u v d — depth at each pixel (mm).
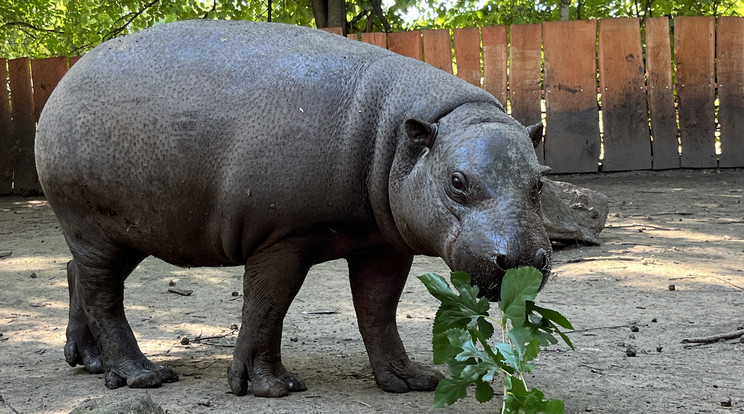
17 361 5641
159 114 4664
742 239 9461
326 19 16547
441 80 4480
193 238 4828
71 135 4871
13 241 10711
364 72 4578
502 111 4387
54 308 7250
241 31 4816
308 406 4535
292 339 6191
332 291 7816
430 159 4164
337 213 4516
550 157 14547
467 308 3918
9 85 15445
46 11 21094
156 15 19359
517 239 3801
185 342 6090
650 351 5617
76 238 5117
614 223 10633
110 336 5121
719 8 18609
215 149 4578
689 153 14570
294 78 4555
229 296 7711
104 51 4957
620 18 14391
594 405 4516
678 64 14508
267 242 4621
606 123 14539
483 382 3996
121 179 4781
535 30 14453
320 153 4445
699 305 6840
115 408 3775
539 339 3707
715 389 4785
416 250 4445
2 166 15523
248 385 4914
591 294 7344
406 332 6316
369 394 4824
